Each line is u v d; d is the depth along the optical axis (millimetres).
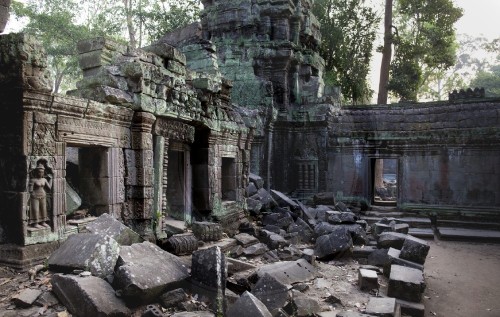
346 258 11336
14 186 6133
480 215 17328
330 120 20172
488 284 9914
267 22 22016
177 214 10875
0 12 6547
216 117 11711
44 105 6320
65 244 6207
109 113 7691
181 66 10305
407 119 19125
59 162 6684
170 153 10969
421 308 7727
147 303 5840
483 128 17391
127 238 6969
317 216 16391
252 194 16219
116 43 8922
